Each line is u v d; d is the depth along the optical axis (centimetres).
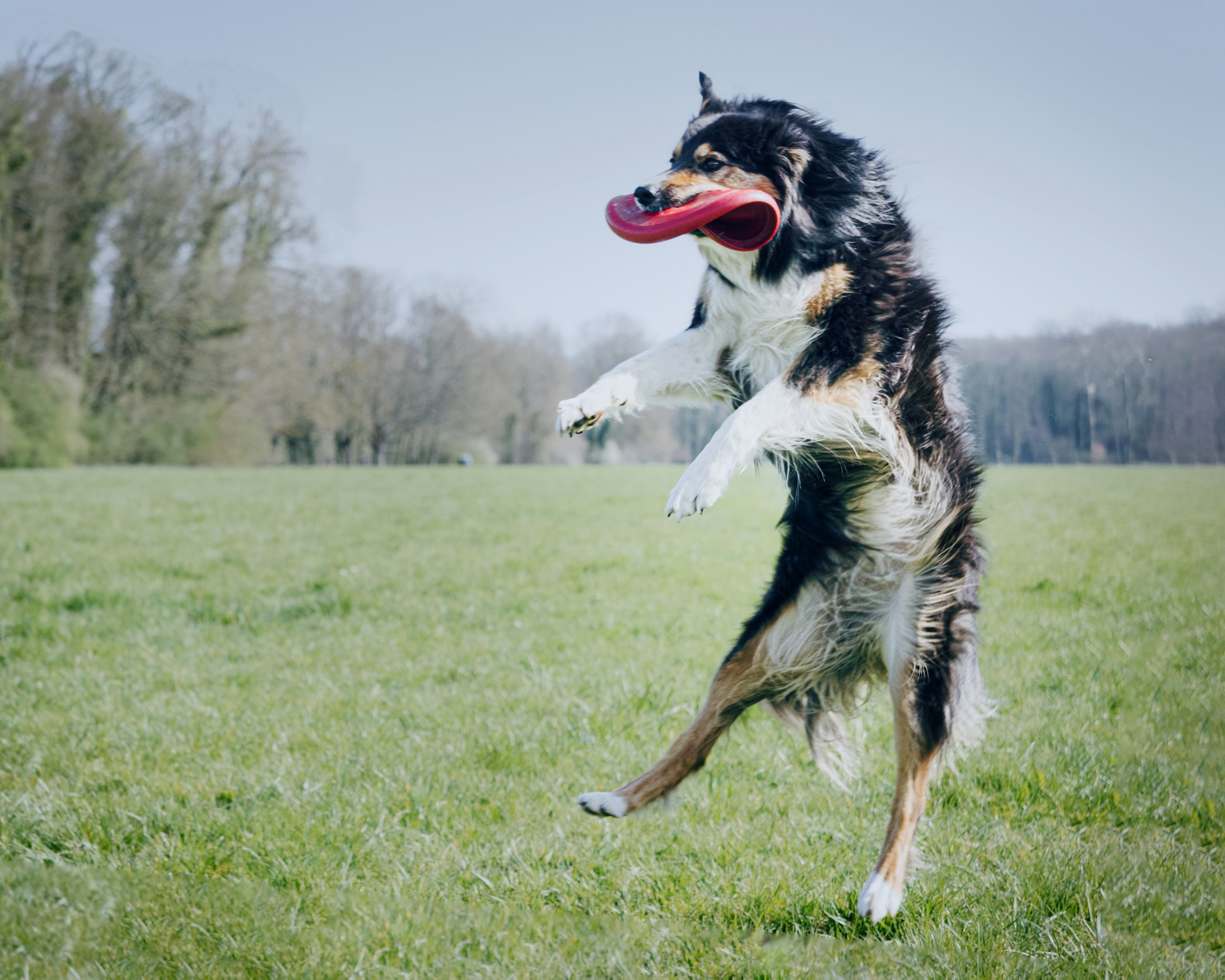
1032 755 451
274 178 3591
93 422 3344
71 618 770
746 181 353
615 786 429
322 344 4150
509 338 4709
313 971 279
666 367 367
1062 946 290
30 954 287
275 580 972
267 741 479
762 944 301
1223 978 276
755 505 1664
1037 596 833
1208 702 523
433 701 554
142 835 369
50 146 3164
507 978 281
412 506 1747
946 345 358
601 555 1105
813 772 445
